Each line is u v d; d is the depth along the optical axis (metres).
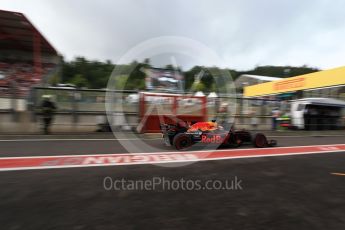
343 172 5.95
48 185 4.54
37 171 5.41
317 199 4.20
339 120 18.75
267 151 8.35
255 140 8.98
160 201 3.95
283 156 7.66
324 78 21.66
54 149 7.80
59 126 11.22
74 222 3.21
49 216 3.36
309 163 6.82
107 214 3.45
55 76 23.67
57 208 3.61
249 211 3.66
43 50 24.66
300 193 4.46
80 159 6.56
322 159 7.41
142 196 4.14
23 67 23.83
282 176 5.50
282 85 26.23
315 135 14.87
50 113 10.60
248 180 5.13
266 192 4.46
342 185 4.97
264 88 28.91
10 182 4.67
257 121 14.97
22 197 3.98
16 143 8.76
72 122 11.46
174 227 3.15
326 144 10.54
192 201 3.98
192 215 3.49
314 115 17.59
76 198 3.99
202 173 5.54
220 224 3.25
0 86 17.86
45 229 3.02
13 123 10.51
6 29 19.47
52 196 4.04
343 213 3.68
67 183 4.68
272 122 15.41
